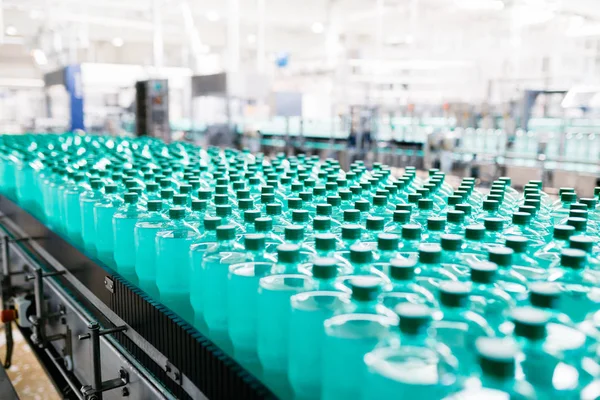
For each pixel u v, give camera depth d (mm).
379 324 906
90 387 1396
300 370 962
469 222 1470
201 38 15750
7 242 2602
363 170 2260
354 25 13922
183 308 1270
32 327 2379
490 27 12281
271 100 6641
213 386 993
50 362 2289
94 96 10922
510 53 11586
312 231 1395
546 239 1380
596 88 4801
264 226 1160
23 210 2496
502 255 951
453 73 13242
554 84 10797
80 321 1738
